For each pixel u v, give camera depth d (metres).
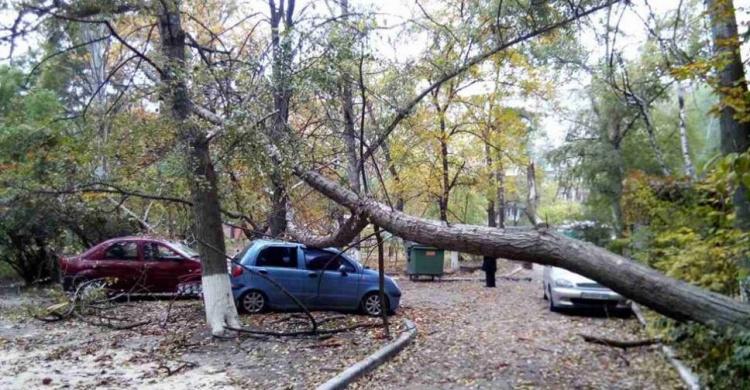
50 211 14.29
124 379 6.66
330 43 7.81
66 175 10.22
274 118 8.40
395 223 7.04
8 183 10.99
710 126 18.17
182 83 8.52
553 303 12.20
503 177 21.02
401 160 12.41
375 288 11.30
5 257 16.98
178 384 6.45
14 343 8.62
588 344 8.92
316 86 7.89
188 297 13.10
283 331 9.33
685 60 9.46
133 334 9.19
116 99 10.79
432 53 11.95
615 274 5.24
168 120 8.54
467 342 9.09
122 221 16.55
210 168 8.94
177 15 9.60
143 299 12.88
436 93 13.27
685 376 6.51
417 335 9.53
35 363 7.41
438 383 6.76
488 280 17.78
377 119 9.07
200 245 9.38
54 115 14.31
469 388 6.57
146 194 9.84
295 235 10.90
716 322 4.81
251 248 11.19
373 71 9.67
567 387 6.62
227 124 7.60
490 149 17.22
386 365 7.56
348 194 7.93
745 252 6.36
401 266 23.91
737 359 4.61
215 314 9.12
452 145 16.22
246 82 8.23
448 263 27.67
